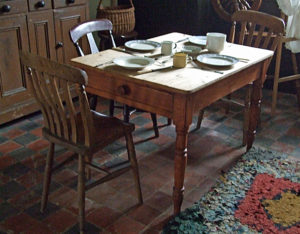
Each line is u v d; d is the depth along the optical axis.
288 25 3.29
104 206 2.10
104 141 1.86
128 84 1.89
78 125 1.98
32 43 2.92
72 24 3.20
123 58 2.07
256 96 2.49
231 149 2.75
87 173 2.31
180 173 1.88
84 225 1.87
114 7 3.71
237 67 2.03
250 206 2.10
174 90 1.70
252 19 2.78
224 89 2.02
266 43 2.75
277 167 2.49
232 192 2.22
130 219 2.01
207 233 1.89
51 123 1.88
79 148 1.79
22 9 2.77
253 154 2.64
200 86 1.73
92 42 2.56
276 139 2.90
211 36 2.30
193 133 2.97
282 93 3.85
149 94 1.83
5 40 2.74
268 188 2.26
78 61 2.06
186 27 3.87
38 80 1.76
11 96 2.90
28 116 3.17
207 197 2.17
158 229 1.94
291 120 3.24
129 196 2.20
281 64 3.78
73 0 3.12
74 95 3.41
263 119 3.25
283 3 3.19
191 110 1.75
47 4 2.93
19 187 2.25
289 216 2.03
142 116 3.24
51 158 1.96
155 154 2.65
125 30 3.50
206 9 3.87
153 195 2.21
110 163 2.52
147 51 2.29
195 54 2.24
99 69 1.94
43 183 2.20
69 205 2.11
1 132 2.89
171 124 3.10
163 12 3.96
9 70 2.84
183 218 1.98
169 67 1.99
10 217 2.00
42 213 2.04
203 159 2.61
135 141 2.81
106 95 2.03
